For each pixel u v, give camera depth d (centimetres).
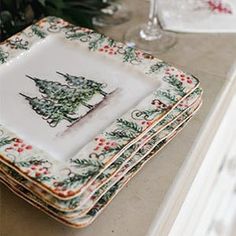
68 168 53
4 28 82
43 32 73
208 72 80
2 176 56
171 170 64
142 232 57
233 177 96
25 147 56
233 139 90
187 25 90
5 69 67
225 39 88
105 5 93
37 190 52
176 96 62
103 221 58
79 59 69
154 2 87
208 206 84
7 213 60
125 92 64
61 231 58
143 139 58
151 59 68
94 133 58
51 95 64
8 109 62
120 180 56
